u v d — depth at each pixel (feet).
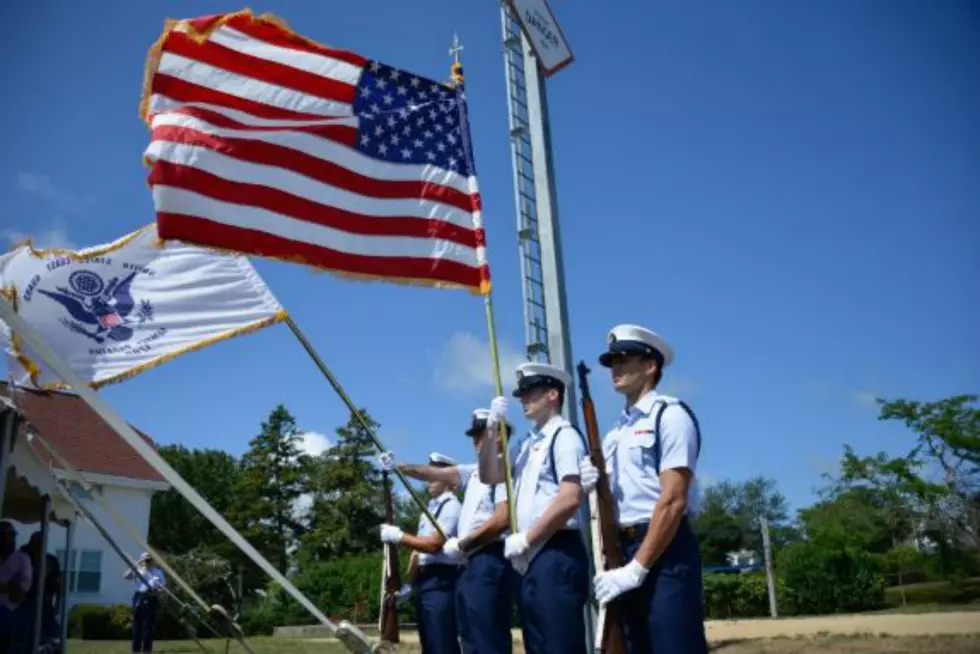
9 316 15.24
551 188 30.99
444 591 21.43
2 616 25.13
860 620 63.62
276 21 19.25
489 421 17.66
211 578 95.81
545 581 14.49
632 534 13.33
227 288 20.56
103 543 86.89
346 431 173.78
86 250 21.09
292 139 18.66
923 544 125.49
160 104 17.95
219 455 175.32
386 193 19.43
